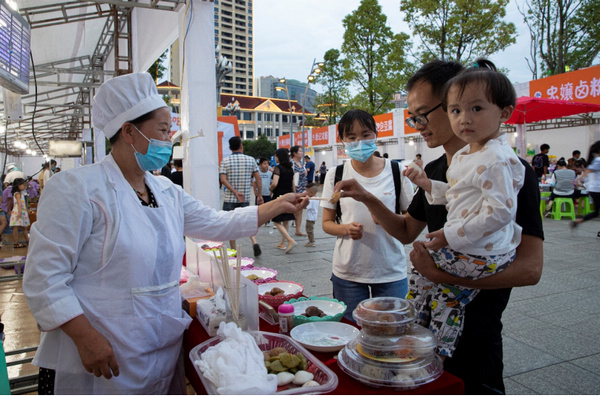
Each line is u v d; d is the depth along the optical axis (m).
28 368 2.91
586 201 9.48
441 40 18.00
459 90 1.16
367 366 1.26
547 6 16.67
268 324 1.93
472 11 16.88
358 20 22.94
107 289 1.44
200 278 2.48
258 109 89.94
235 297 1.76
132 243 1.46
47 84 7.51
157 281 1.55
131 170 1.61
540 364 2.77
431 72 1.48
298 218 8.13
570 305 3.86
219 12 118.31
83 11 5.59
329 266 5.54
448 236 1.17
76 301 1.35
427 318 1.50
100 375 1.35
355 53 24.00
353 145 2.27
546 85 11.19
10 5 2.71
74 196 1.39
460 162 1.25
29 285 1.32
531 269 1.21
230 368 1.24
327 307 1.97
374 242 2.27
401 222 1.89
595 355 2.88
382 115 20.03
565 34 16.25
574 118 12.43
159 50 5.25
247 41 124.38
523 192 1.27
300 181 8.48
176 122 7.58
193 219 1.88
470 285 1.26
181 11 4.00
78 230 1.38
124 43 6.57
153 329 1.51
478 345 1.36
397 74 21.69
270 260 5.94
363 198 1.88
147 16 5.14
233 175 6.11
